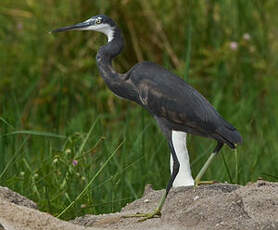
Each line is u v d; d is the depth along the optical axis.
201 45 16.80
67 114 15.76
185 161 10.34
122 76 10.12
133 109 15.75
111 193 11.53
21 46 17.25
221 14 17.03
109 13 16.61
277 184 9.75
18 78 16.73
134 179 12.38
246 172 12.63
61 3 17.09
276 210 8.88
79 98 16.25
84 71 16.53
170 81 9.72
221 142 9.80
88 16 16.64
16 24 17.53
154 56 16.77
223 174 12.48
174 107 9.58
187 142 12.71
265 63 16.72
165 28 16.86
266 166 13.21
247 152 13.59
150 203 10.07
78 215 10.84
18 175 11.69
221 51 16.41
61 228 8.84
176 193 10.01
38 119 15.83
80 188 11.25
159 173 12.43
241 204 9.09
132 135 13.80
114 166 11.83
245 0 17.05
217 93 15.80
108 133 13.30
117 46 10.41
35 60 16.94
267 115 15.71
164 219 9.33
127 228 9.24
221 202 9.16
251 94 16.30
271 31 17.34
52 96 16.16
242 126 15.07
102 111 15.66
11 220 8.84
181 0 16.97
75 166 11.23
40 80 16.48
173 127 9.74
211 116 9.50
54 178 11.25
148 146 13.16
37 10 17.39
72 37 16.80
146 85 9.77
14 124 13.15
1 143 11.84
